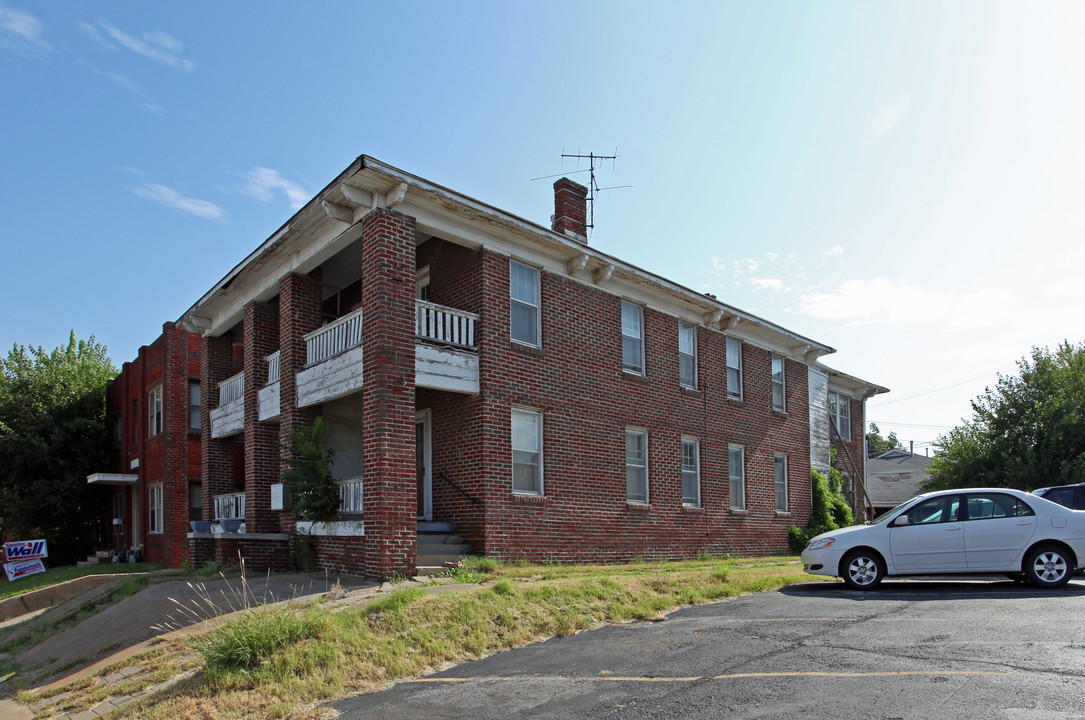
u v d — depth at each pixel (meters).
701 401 20.78
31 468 29.30
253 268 17.23
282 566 15.77
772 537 22.73
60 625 13.55
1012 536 11.62
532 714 6.48
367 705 7.11
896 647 7.82
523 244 16.14
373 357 13.22
